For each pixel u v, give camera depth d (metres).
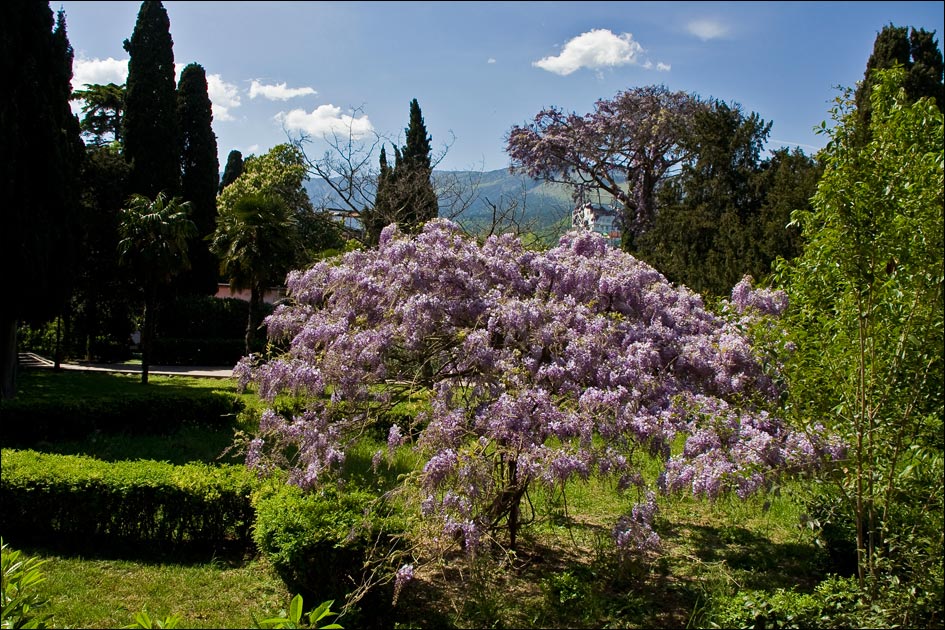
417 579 5.27
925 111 4.05
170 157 22.38
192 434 10.74
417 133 25.14
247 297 32.19
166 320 24.53
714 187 16.22
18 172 11.95
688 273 15.48
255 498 5.65
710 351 5.25
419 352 5.45
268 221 18.55
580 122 24.22
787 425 4.74
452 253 5.40
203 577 5.30
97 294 21.19
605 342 5.00
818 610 4.18
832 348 4.45
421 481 4.39
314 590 4.67
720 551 6.07
